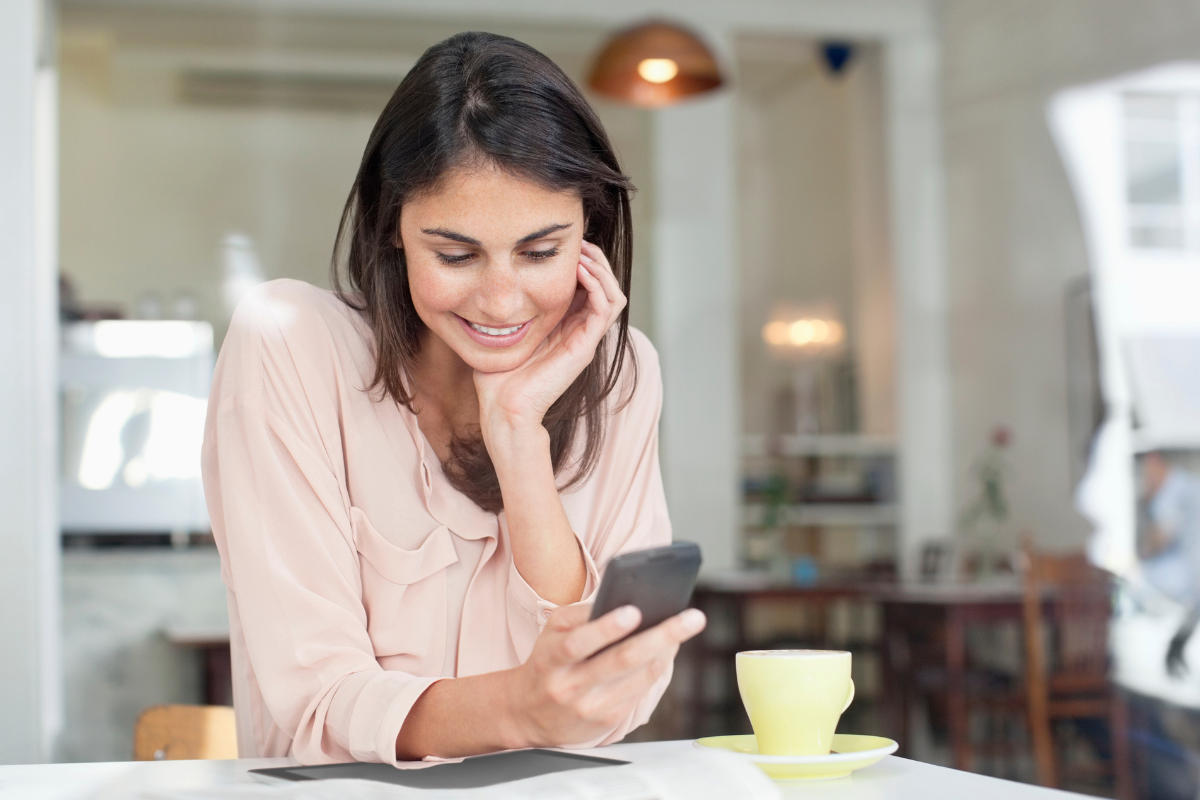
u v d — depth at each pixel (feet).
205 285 22.08
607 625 2.00
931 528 20.26
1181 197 15.26
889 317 21.06
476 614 3.03
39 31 9.71
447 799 1.84
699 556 2.16
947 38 20.47
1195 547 14.21
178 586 11.51
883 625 14.60
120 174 21.85
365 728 2.40
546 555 2.85
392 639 2.93
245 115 22.41
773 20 20.61
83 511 12.78
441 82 2.64
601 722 2.23
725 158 20.67
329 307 3.05
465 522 3.01
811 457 23.30
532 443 2.86
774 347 27.76
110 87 21.70
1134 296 15.84
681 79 15.34
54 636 8.59
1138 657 13.66
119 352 13.09
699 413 20.16
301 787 1.94
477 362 2.85
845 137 24.67
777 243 28.02
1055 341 17.44
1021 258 18.35
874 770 2.38
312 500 2.81
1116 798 11.23
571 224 2.73
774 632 20.81
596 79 15.15
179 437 13.06
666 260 20.36
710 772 1.97
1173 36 15.23
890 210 20.83
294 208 22.50
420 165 2.62
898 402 20.52
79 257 21.63
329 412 2.93
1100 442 16.25
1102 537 16.03
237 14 20.07
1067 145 17.26
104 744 11.21
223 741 4.01
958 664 13.00
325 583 2.76
